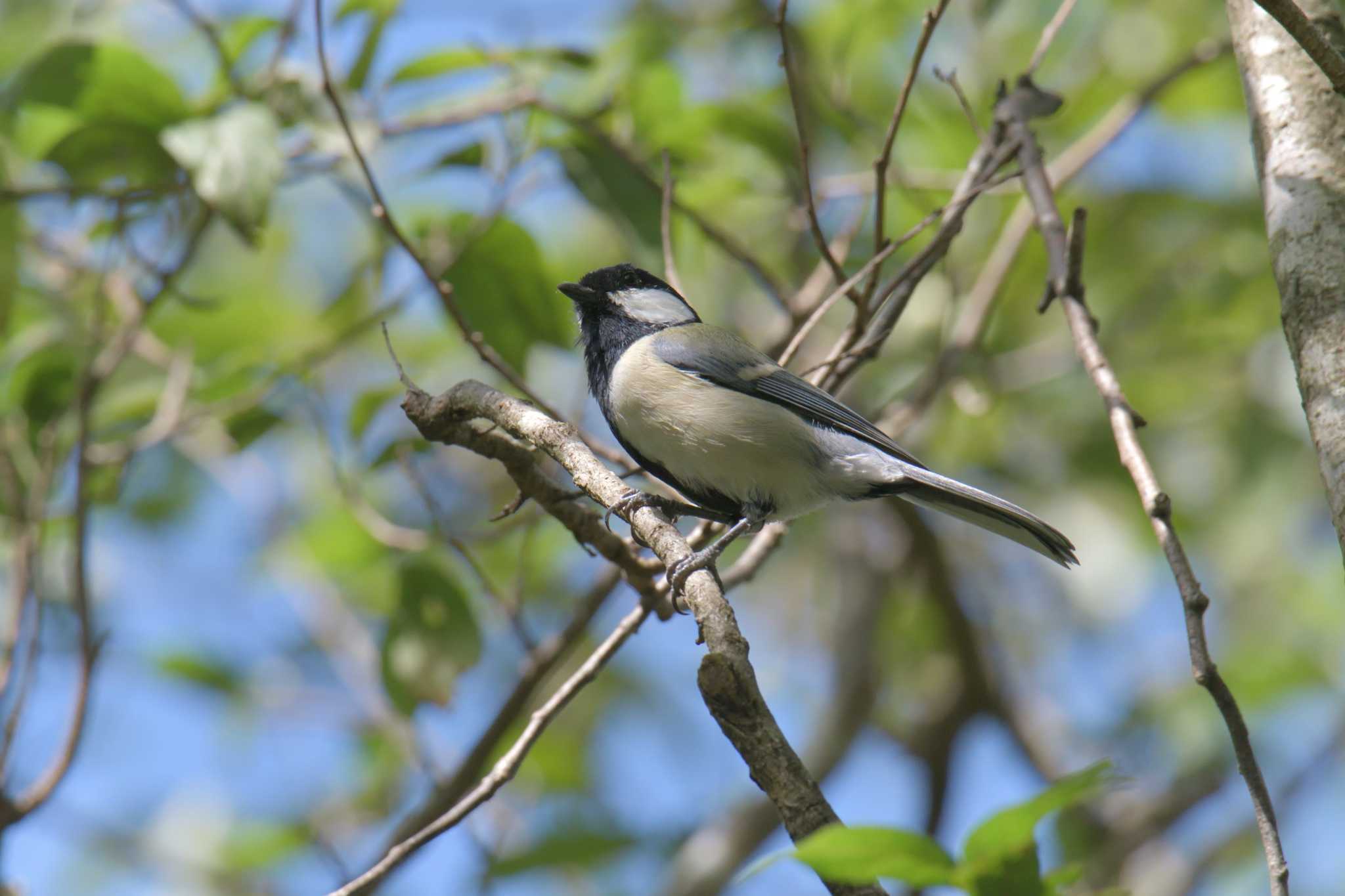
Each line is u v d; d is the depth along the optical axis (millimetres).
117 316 10672
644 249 8789
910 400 9797
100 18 10977
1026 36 12578
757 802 11031
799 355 11641
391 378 12750
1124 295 12734
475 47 8688
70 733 7934
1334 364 4660
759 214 11781
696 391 7953
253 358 9633
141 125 8234
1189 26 12570
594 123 9078
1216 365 12656
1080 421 12656
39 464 9062
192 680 11648
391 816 11562
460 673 8469
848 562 12758
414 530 9250
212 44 8633
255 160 7688
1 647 9523
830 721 11875
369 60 8555
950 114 11906
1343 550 4355
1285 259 4992
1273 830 4293
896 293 8078
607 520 7055
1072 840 11797
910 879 3617
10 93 8078
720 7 12781
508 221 8930
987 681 12117
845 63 11094
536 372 12523
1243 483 12039
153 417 9852
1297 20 4613
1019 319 12641
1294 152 5180
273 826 11367
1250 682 12180
